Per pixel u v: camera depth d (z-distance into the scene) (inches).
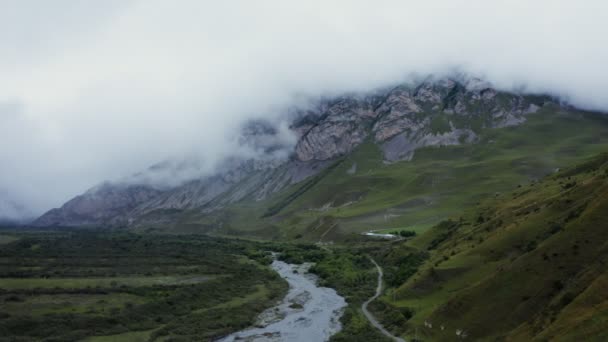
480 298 3858.3
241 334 4904.0
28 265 7608.3
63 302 5339.6
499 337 3417.8
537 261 3740.2
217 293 6363.2
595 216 3705.7
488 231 5772.6
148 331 4849.9
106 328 4751.5
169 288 6245.1
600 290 2935.5
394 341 4158.5
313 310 5792.3
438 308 4163.4
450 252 5772.6
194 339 4699.8
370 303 5693.9
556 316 3080.7
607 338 2576.3
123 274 7170.3
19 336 4345.5
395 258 7736.2
